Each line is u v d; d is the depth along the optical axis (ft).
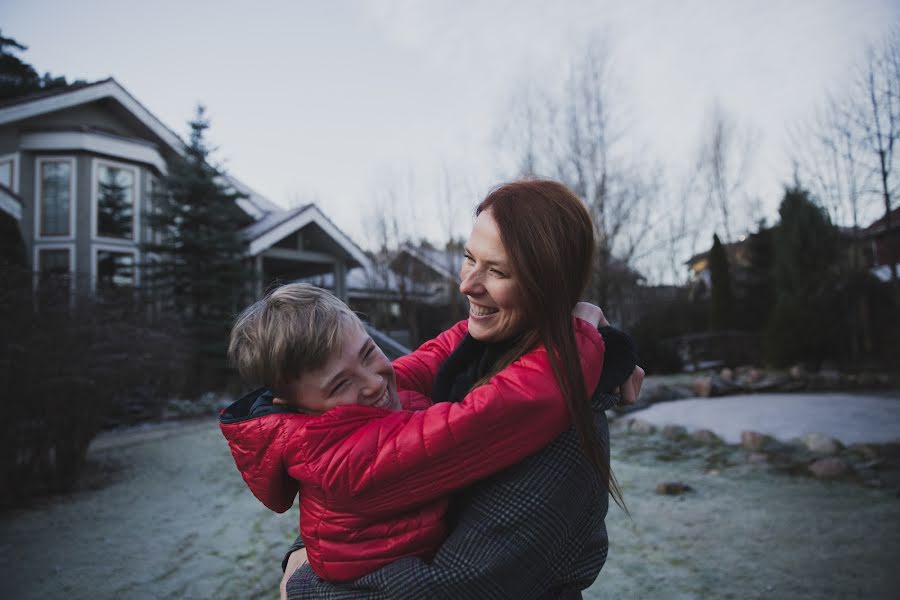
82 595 9.21
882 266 54.54
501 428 2.17
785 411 23.94
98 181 42.93
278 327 2.52
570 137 54.08
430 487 2.23
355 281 75.72
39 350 14.87
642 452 19.01
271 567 10.24
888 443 17.52
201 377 34.12
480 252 2.46
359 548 2.33
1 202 34.06
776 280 47.06
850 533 10.66
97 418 16.55
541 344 2.46
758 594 8.45
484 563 2.10
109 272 42.91
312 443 2.38
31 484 14.78
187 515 13.34
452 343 3.89
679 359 43.04
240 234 41.55
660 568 9.57
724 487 14.37
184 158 40.40
